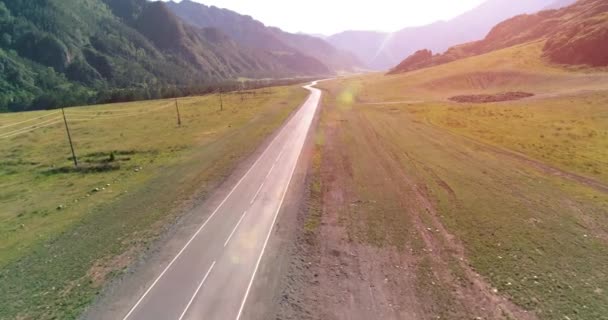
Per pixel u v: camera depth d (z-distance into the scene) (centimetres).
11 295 1363
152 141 4397
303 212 1986
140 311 1231
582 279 1288
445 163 2816
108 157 3719
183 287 1355
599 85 6328
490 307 1155
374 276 1362
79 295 1340
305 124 4869
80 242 1778
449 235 1658
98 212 2166
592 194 2062
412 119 4984
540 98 6125
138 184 2684
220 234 1770
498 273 1339
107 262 1566
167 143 4194
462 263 1420
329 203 2103
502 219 1797
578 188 2164
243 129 4706
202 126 5259
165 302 1273
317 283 1335
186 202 2219
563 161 2708
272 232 1766
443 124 4503
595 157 2766
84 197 2497
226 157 3278
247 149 3544
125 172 3092
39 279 1466
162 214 2052
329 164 2914
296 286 1323
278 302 1236
